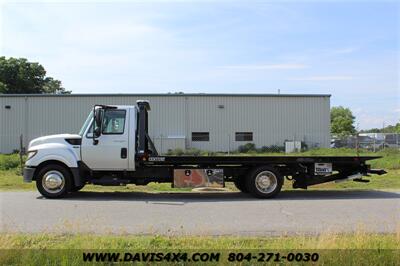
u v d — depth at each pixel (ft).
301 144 155.22
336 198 44.37
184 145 150.71
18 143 152.05
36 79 285.43
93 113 44.09
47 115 152.25
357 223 30.35
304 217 32.91
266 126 156.15
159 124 152.35
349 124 368.89
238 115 155.22
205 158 44.68
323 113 158.20
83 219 31.53
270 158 45.37
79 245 21.42
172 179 45.44
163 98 152.76
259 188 44.55
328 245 20.35
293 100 157.17
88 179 44.50
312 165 46.73
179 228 28.37
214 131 154.30
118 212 34.94
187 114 153.38
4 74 272.72
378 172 47.80
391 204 39.96
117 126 44.29
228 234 26.43
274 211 35.81
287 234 26.35
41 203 39.75
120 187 53.62
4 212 34.60
